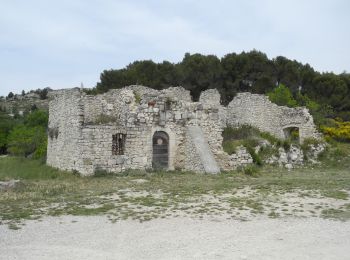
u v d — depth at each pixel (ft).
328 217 41.39
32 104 379.55
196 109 90.53
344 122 164.35
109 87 186.09
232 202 49.26
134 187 62.08
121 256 28.14
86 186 63.46
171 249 29.89
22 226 37.11
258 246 30.73
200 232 35.04
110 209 45.06
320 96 196.85
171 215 42.04
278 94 168.55
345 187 61.87
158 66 195.62
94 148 78.84
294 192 57.06
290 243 31.65
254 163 96.37
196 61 190.80
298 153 106.83
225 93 189.57
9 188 60.08
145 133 84.69
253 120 123.24
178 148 88.43
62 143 91.61
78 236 33.65
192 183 66.85
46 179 74.08
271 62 202.08
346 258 27.89
